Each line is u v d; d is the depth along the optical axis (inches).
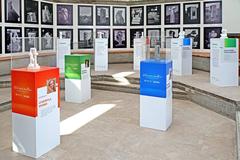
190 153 160.6
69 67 281.6
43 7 417.7
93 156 156.7
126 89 332.2
